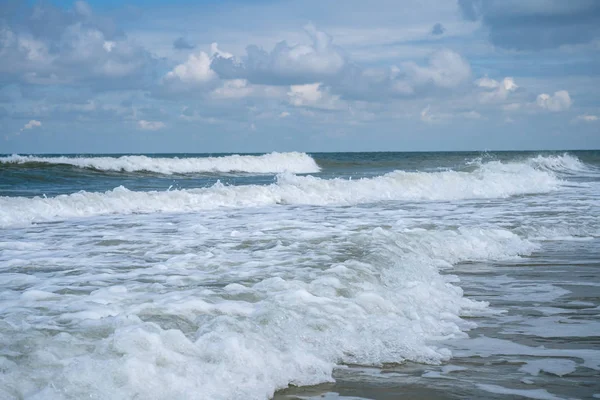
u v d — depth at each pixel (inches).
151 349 142.3
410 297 229.6
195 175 1179.9
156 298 201.9
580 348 180.9
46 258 295.3
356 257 289.7
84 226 431.8
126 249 323.9
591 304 236.7
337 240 347.6
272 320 179.0
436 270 294.0
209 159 1272.1
